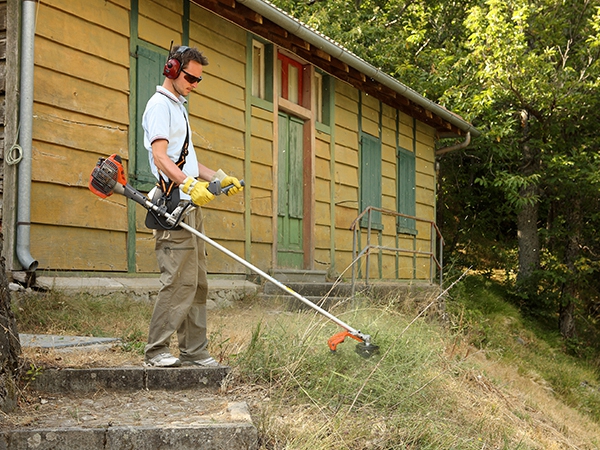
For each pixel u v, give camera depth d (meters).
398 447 3.68
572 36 16.94
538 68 14.73
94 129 7.00
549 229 17.83
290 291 4.18
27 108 6.25
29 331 5.48
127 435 3.21
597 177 14.76
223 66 8.85
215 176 4.34
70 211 6.71
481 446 4.25
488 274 18.16
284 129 10.14
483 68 15.26
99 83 7.07
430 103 12.33
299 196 10.41
